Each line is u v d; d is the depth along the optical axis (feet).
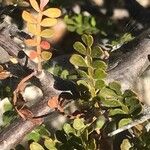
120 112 0.60
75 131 0.61
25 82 0.62
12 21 0.89
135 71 0.67
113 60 0.68
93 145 0.59
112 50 0.71
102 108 0.62
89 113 0.63
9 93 0.75
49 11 0.54
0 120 0.75
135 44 0.69
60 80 0.63
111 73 0.66
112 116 0.61
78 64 0.56
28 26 0.54
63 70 0.80
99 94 0.59
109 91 0.59
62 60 0.86
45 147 0.64
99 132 0.64
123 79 0.66
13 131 0.64
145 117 0.60
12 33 0.64
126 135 0.72
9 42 0.61
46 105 0.63
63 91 0.63
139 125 0.65
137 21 1.05
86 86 0.59
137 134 0.65
